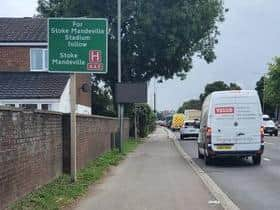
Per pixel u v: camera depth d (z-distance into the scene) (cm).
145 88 3288
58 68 1541
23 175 1154
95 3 4747
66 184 1490
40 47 3616
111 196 1380
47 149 1415
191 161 2577
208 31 5069
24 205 1095
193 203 1273
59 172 1606
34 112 1254
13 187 1074
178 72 5050
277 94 10594
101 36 1545
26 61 3603
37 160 1291
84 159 2005
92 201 1295
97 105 5366
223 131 2370
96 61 1544
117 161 2448
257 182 1730
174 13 4656
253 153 2366
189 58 5022
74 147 1571
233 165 2375
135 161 2541
